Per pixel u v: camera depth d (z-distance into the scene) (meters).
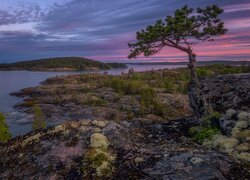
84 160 11.30
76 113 78.19
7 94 150.00
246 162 11.67
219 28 21.11
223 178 9.92
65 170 11.11
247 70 82.31
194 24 21.52
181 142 15.42
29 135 14.48
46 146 12.68
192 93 22.11
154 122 22.44
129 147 12.25
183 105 75.94
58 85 161.50
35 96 133.75
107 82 147.62
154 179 9.94
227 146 13.61
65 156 11.80
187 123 20.22
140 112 69.56
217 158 11.22
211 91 21.34
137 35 21.73
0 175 11.84
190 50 21.72
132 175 10.38
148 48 21.77
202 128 17.45
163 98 84.38
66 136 13.12
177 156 11.23
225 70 78.44
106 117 73.31
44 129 14.70
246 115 15.95
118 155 11.68
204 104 19.77
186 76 172.88
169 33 21.05
